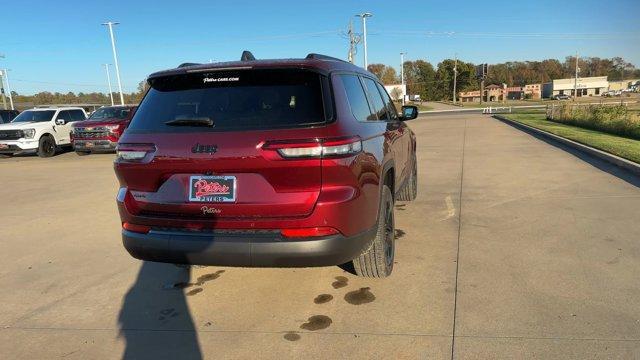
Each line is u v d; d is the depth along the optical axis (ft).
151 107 11.39
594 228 17.47
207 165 10.29
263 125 10.19
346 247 10.44
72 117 59.00
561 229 17.52
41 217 22.94
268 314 11.83
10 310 12.64
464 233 17.51
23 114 56.49
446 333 10.53
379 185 12.03
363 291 12.83
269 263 10.27
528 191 24.25
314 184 10.08
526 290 12.46
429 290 12.69
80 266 15.80
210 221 10.53
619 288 12.37
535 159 35.70
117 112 54.29
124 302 12.89
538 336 10.25
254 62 11.03
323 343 10.39
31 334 11.33
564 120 76.13
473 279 13.29
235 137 10.12
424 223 18.95
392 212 14.03
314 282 13.56
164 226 10.98
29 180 35.40
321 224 10.16
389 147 13.87
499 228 17.97
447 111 195.21
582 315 11.04
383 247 12.64
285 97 10.53
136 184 11.23
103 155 53.06
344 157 10.21
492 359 9.52
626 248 15.25
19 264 16.19
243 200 10.28
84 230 20.30
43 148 53.57
